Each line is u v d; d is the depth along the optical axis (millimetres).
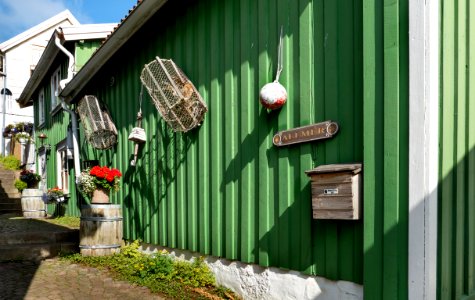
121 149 6535
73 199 9523
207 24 4453
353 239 2816
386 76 2568
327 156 3023
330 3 3041
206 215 4352
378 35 2641
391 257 2494
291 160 3316
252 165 3746
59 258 5766
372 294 2588
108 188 6062
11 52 18891
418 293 2350
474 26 3031
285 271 3379
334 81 2990
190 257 4660
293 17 3352
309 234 3125
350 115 2875
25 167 15625
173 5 5066
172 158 5016
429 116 2367
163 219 5184
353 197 2670
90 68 6781
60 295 3951
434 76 2408
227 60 4109
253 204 3723
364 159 2678
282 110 3416
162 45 5332
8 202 11789
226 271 4074
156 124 5402
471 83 2979
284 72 3410
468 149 2916
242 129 3850
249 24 3834
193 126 4414
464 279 2838
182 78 4512
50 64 10516
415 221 2381
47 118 12406
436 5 2439
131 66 6234
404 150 2479
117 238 5891
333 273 2930
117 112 6730
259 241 3598
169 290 4035
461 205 2787
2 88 18891
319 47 3121
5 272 4902
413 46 2432
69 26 8547
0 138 19266
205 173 4391
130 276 4566
